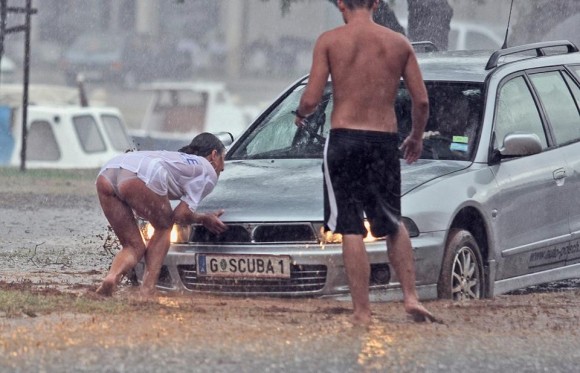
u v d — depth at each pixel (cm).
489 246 2322
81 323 1852
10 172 5766
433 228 2189
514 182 2397
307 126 2531
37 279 2516
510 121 2495
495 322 1983
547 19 4522
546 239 2481
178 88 9362
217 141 2291
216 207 2220
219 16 17075
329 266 2122
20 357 1619
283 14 4788
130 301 2095
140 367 1584
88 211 4159
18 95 7444
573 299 2320
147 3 16875
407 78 1969
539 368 1659
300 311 2017
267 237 2164
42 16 16388
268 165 2430
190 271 2220
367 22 1977
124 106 12094
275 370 1590
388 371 1603
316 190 2231
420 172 2298
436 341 1791
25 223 3744
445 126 2436
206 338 1759
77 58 14375
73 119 7312
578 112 2684
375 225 1962
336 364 1628
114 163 2220
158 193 2189
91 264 2845
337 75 1955
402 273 1973
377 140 1947
